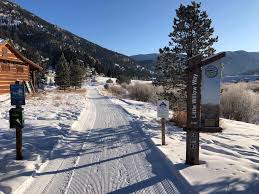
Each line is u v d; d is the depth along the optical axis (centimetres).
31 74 2070
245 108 1263
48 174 387
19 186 333
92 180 367
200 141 611
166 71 859
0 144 517
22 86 426
